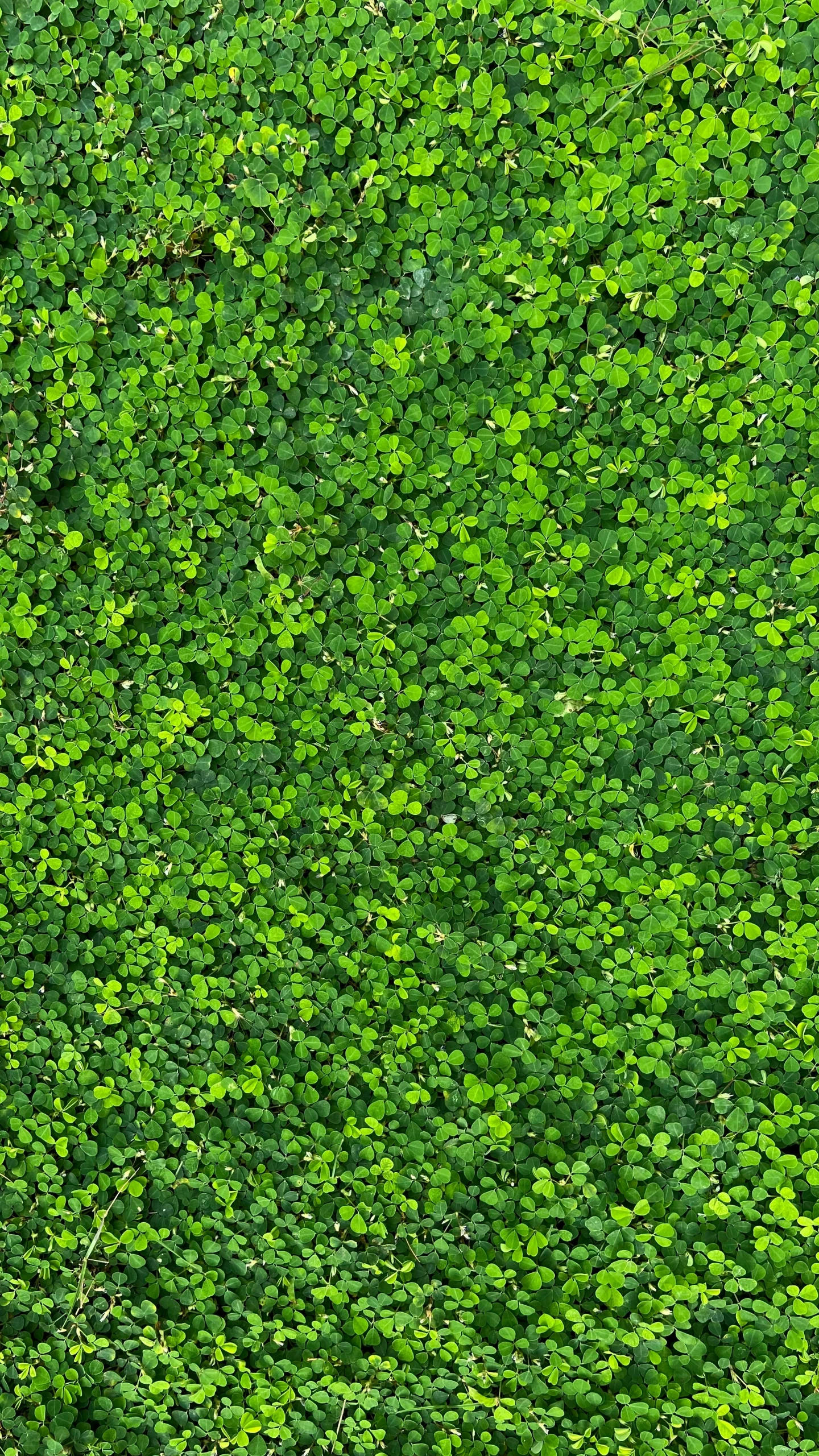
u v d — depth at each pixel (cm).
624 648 166
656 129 153
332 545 176
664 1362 170
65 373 177
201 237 170
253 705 178
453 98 157
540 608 168
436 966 174
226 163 165
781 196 153
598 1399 168
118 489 175
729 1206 164
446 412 166
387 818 177
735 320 156
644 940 167
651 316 157
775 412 158
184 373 170
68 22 164
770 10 143
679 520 163
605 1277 168
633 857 170
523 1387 173
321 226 163
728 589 165
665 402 161
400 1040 174
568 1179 170
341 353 169
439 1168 175
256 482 173
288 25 156
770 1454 164
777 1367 164
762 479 160
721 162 153
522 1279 173
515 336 165
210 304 168
